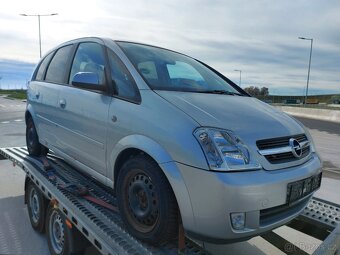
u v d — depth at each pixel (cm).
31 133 485
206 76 353
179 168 220
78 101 333
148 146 238
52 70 430
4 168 685
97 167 309
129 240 254
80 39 385
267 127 250
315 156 285
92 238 262
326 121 2761
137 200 256
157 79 291
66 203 318
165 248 245
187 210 219
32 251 356
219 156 214
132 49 323
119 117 270
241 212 211
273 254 325
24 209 471
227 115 248
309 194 260
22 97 5916
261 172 223
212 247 312
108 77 301
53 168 423
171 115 238
